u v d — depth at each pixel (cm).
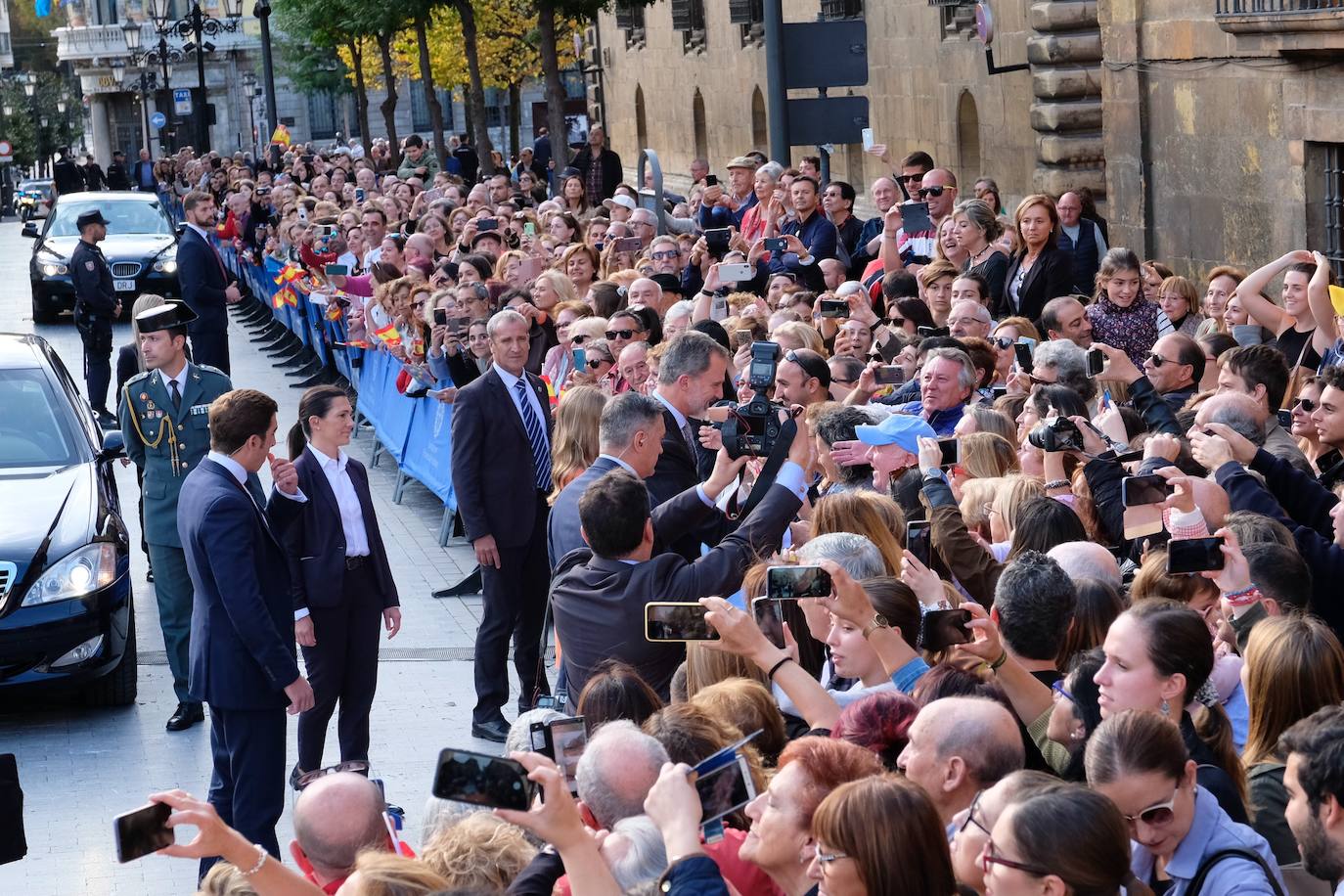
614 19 4878
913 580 581
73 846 837
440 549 1413
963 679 523
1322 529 700
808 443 702
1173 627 485
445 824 509
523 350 1009
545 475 1016
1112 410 782
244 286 3050
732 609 532
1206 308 1177
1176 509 597
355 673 888
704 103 4084
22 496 1060
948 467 754
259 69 8012
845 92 3155
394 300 1596
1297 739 416
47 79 10650
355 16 3806
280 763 777
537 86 7625
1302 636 502
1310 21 1448
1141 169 1823
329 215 2348
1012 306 1254
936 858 383
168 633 1003
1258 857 434
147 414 1006
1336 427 784
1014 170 2392
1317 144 1534
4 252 4572
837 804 388
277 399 2145
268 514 812
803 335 1045
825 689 591
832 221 1579
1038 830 377
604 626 659
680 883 391
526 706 999
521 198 2709
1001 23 2377
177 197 4694
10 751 973
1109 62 1864
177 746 977
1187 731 490
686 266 1555
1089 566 614
